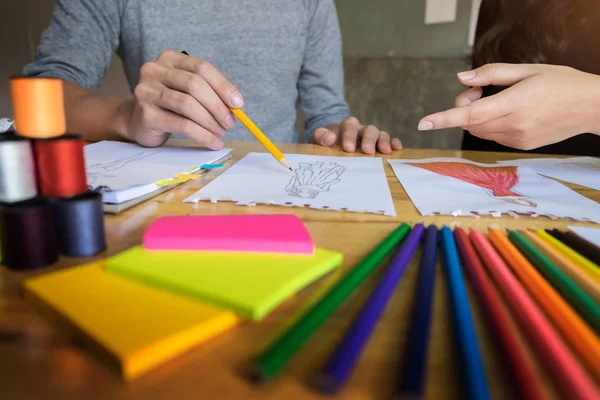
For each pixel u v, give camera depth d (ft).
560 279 0.77
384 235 1.07
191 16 3.33
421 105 6.05
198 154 1.98
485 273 0.84
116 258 0.77
